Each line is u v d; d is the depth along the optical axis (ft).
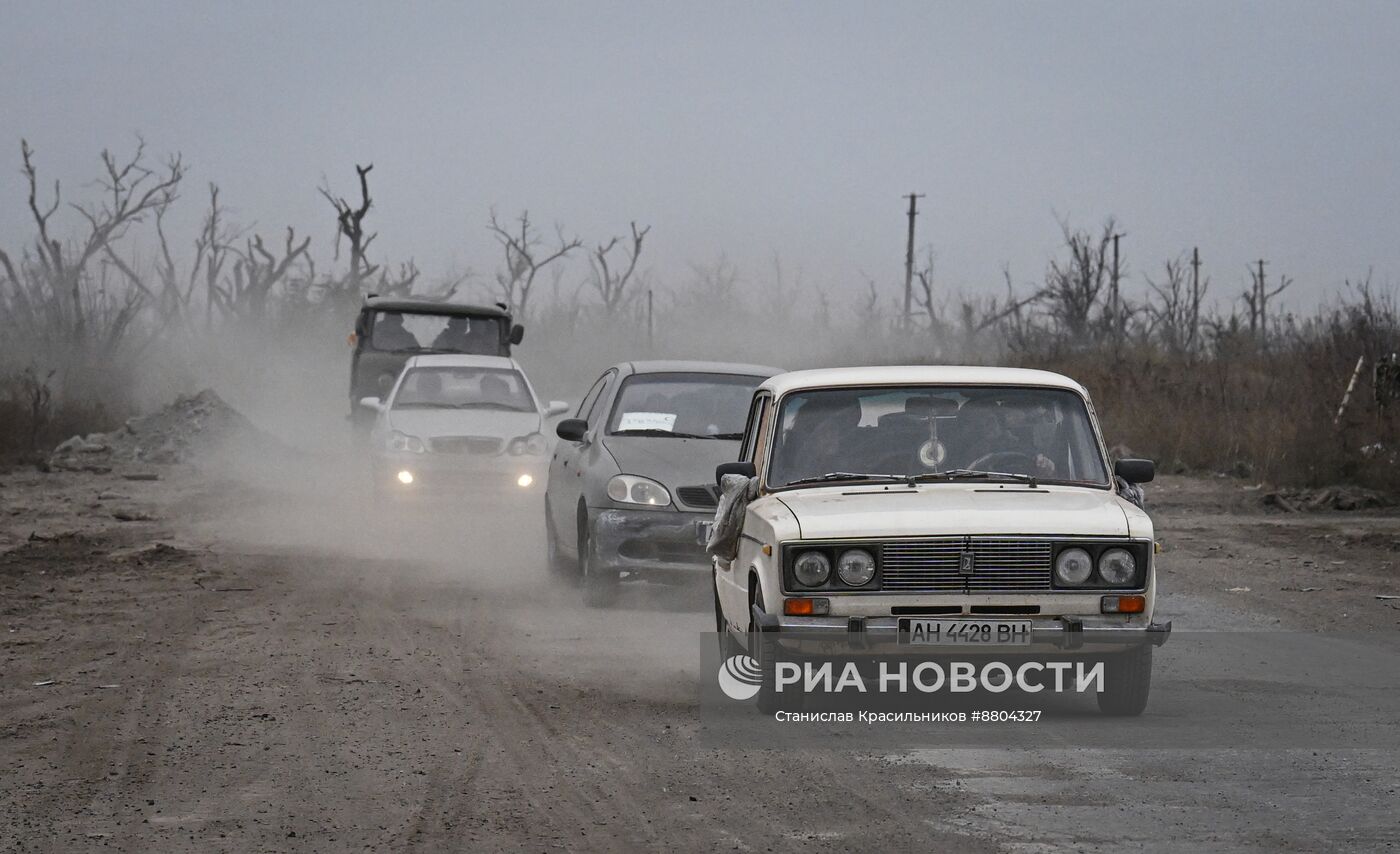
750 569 106.83
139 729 102.68
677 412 170.60
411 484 241.14
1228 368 476.95
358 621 151.94
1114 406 402.11
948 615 97.30
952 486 107.14
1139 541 98.43
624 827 77.87
